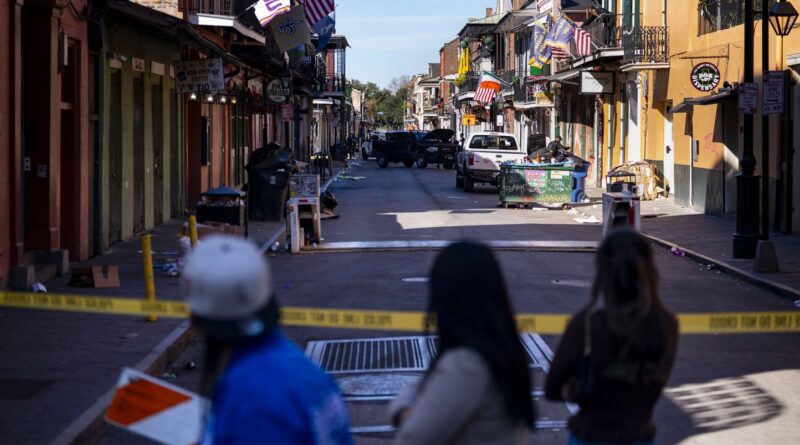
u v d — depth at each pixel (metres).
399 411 3.48
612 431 3.96
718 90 25.28
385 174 53.34
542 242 20.00
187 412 3.55
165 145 23.17
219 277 3.01
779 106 15.65
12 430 7.02
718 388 8.98
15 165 13.09
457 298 3.26
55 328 10.72
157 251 17.89
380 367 9.70
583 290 14.27
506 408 3.19
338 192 37.94
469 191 37.88
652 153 32.59
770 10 16.14
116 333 10.48
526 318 6.96
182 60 23.62
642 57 30.38
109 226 18.42
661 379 3.99
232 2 26.62
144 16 16.80
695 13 27.69
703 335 11.40
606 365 3.94
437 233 22.23
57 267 14.45
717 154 25.80
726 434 7.52
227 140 32.53
